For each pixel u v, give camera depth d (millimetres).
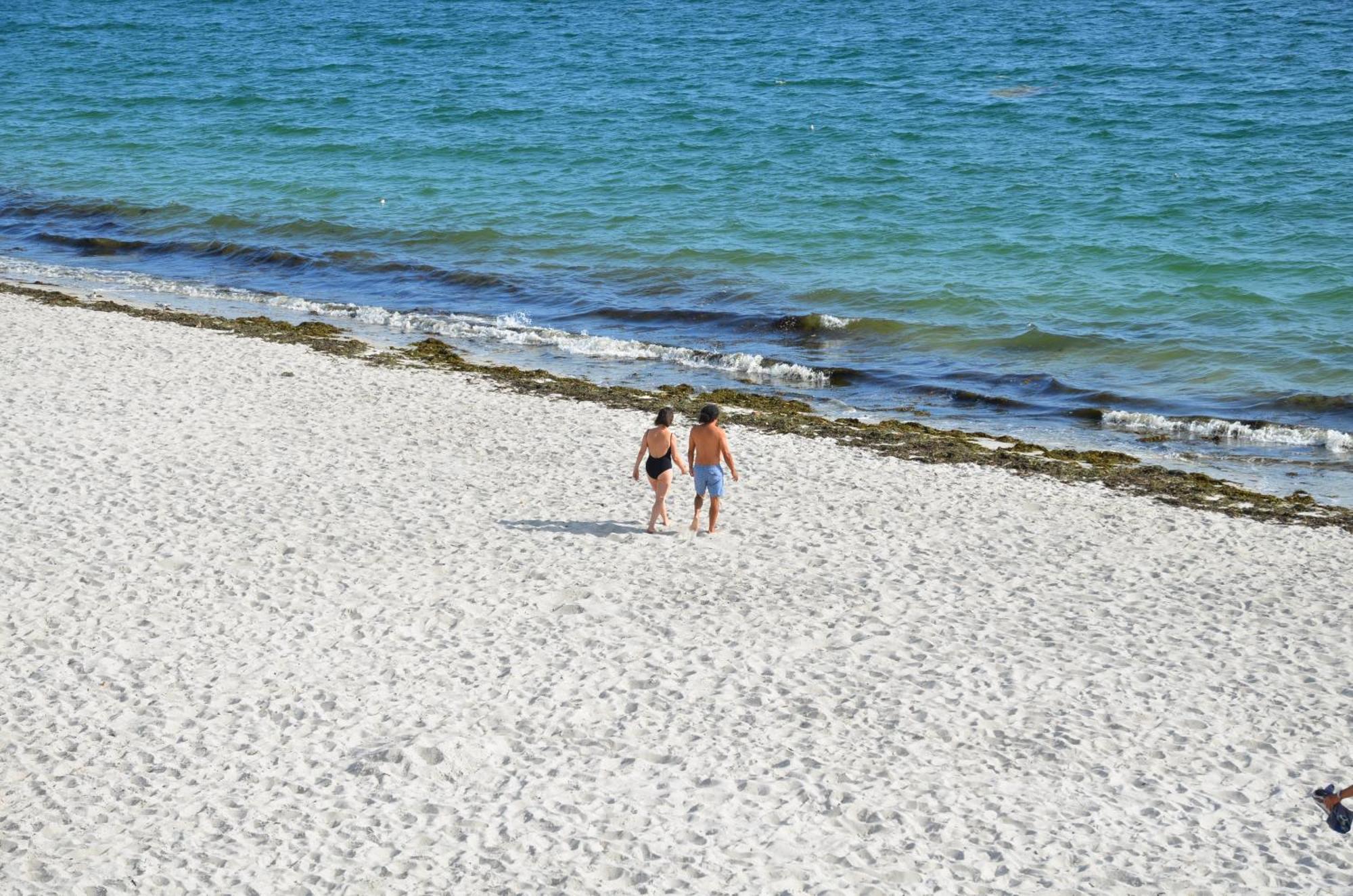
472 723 11234
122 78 63250
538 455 18656
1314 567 15406
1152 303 28438
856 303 29141
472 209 38000
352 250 34625
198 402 20531
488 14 87500
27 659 12164
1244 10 77000
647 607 13672
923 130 46750
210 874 9055
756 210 36812
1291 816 10180
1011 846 9648
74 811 9789
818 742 11086
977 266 31344
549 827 9742
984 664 12602
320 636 12805
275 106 54594
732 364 25625
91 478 16859
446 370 23766
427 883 9023
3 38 79125
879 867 9344
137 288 31109
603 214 36906
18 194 41188
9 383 21016
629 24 80250
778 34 74250
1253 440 21375
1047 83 55781
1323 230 32969
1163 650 13016
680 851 9461
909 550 15531
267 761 10570
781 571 14734
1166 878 9305
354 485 17094
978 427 22156
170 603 13414
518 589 14023
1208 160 40719
